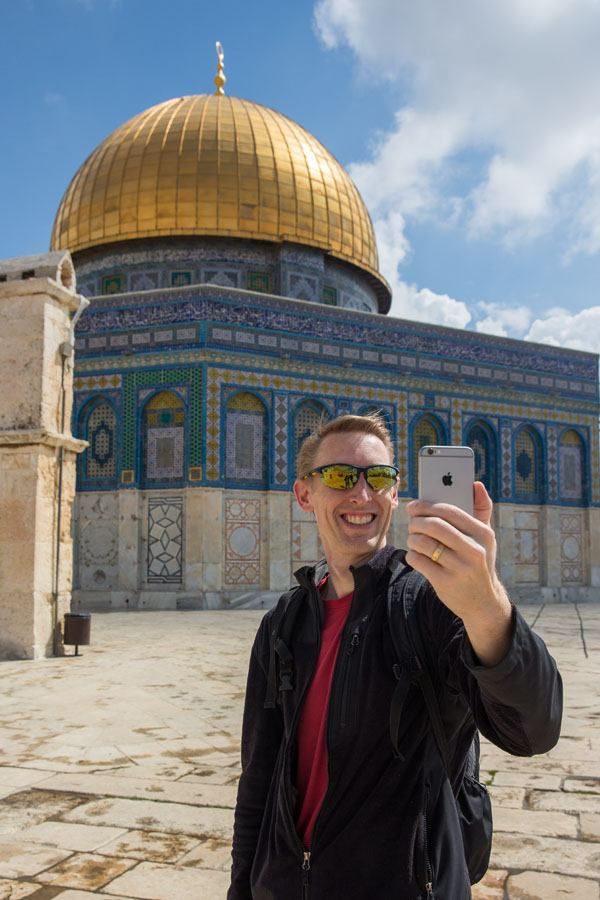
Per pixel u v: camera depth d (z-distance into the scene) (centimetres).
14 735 608
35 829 408
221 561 1830
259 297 1931
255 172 2281
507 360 2244
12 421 1047
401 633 180
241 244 2292
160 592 1828
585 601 2238
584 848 379
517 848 379
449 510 146
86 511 1917
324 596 207
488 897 326
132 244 2300
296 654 199
